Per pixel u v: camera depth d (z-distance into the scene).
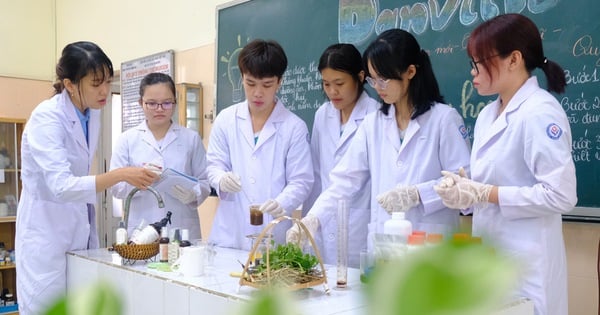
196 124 3.48
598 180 1.86
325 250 1.91
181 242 1.66
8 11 4.66
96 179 1.71
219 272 1.50
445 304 0.18
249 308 0.23
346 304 1.16
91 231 1.98
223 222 2.17
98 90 1.81
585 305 1.92
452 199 1.41
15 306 3.66
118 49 4.31
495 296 0.18
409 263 0.19
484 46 1.37
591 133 1.88
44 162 1.70
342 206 1.37
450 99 2.27
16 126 3.84
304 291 1.28
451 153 1.71
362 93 2.10
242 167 2.13
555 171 1.30
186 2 3.63
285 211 1.95
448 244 0.19
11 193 3.87
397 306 0.18
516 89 1.43
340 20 2.69
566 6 1.93
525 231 1.37
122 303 0.26
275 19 3.01
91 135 1.96
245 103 2.24
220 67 3.31
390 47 1.63
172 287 1.38
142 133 2.50
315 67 2.81
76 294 0.26
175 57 3.72
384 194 1.64
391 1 2.47
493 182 1.45
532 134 1.35
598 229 1.88
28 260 1.77
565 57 1.93
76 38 4.80
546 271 1.35
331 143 2.15
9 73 4.66
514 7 2.07
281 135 2.12
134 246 1.60
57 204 1.80
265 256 1.27
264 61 1.94
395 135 1.79
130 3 4.16
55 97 1.84
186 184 2.05
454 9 2.24
